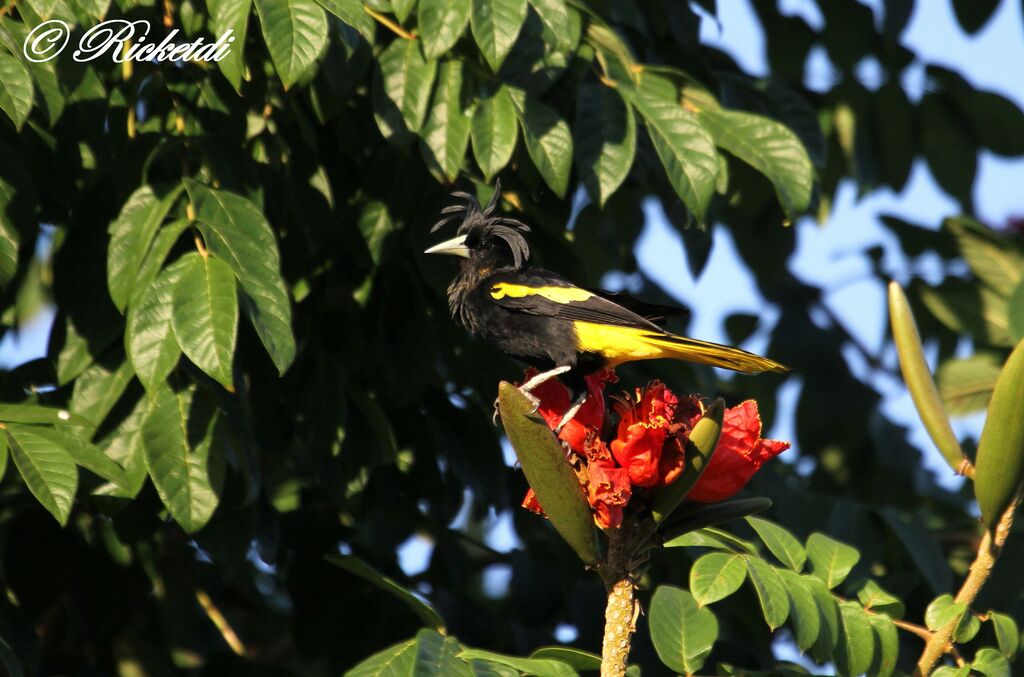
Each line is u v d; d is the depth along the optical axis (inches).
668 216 407.2
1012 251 480.7
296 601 402.6
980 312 481.7
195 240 293.1
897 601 287.0
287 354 279.3
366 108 366.3
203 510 303.9
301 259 366.6
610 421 247.6
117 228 297.1
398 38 333.1
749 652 382.0
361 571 278.1
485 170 321.7
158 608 434.3
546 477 219.9
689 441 226.1
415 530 449.4
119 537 344.5
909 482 505.7
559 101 355.9
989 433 245.1
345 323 373.1
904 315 260.8
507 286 339.3
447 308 389.4
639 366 419.8
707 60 455.5
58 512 263.1
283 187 362.0
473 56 337.1
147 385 272.2
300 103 370.6
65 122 315.9
